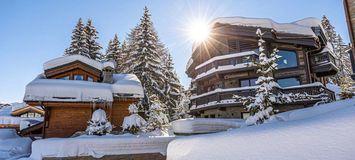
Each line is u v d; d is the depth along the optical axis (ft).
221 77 67.41
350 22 25.05
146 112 63.41
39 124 55.16
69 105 48.49
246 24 64.75
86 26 111.34
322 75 69.51
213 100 64.28
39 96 45.96
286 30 61.05
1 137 47.55
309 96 53.01
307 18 66.08
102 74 59.62
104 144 37.42
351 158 9.90
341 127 12.64
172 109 97.45
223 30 69.00
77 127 49.80
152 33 91.81
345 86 62.03
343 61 124.16
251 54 61.93
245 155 13.30
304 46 60.18
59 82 50.21
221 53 71.92
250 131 17.74
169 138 40.78
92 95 48.62
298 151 11.78
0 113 95.09
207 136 19.16
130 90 53.62
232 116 61.72
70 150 35.99
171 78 104.78
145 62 82.94
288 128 15.39
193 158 15.62
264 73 40.55
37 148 35.94
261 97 38.83
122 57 109.19
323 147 11.34
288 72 60.49
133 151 38.34
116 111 53.78
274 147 12.96
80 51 101.71
